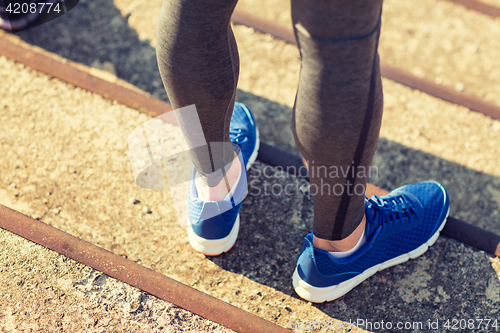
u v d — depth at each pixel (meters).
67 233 1.27
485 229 1.35
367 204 1.11
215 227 1.15
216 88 0.84
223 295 1.20
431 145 1.53
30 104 1.55
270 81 1.69
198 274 1.23
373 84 0.70
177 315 1.15
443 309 1.17
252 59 1.74
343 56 0.65
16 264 1.21
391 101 1.63
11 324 1.11
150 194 1.38
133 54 1.73
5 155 1.43
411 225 1.18
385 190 1.39
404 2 1.96
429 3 1.96
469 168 1.48
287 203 1.38
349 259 1.07
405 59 1.78
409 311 1.17
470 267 1.24
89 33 1.78
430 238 1.24
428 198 1.25
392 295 1.20
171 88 0.85
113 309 1.15
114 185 1.39
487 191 1.43
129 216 1.33
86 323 1.13
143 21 1.83
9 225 1.26
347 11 0.60
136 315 1.15
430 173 1.47
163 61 0.81
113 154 1.45
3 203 1.33
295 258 1.27
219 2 0.72
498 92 1.69
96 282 1.19
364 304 1.18
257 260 1.26
